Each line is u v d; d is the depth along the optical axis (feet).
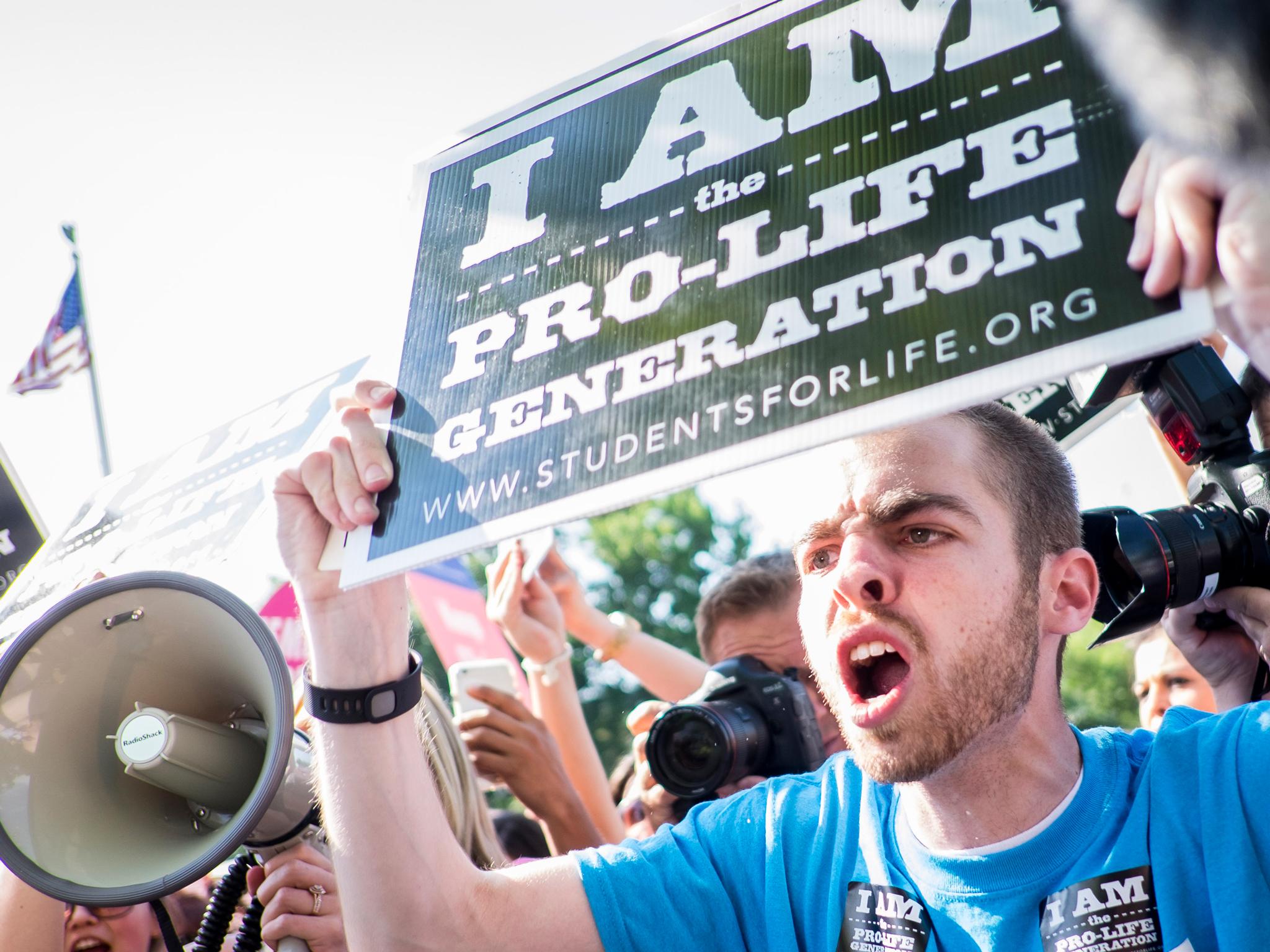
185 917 10.57
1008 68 5.27
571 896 7.09
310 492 6.54
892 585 6.00
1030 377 4.76
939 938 6.24
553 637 13.92
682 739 9.42
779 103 5.93
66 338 18.21
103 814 7.50
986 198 5.12
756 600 11.05
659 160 6.23
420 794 6.75
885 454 6.25
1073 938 5.89
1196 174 4.46
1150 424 11.16
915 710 5.92
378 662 6.70
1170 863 5.90
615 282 6.07
